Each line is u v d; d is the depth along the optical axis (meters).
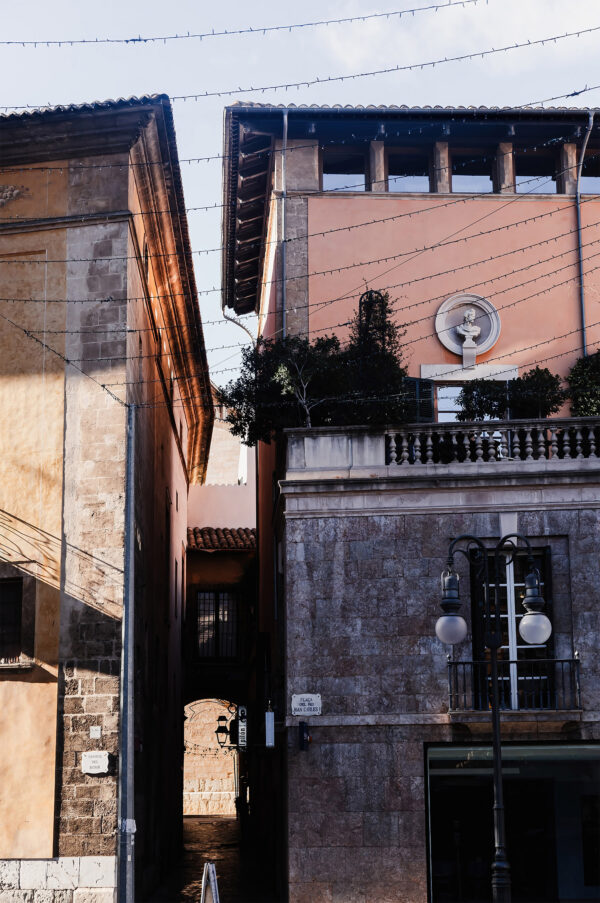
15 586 21.61
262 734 29.81
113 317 22.23
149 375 26.30
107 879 19.84
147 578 25.14
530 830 19.84
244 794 40.00
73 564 21.23
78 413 21.91
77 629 20.94
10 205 22.91
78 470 21.66
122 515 21.34
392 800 19.78
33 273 22.66
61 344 22.28
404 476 20.73
